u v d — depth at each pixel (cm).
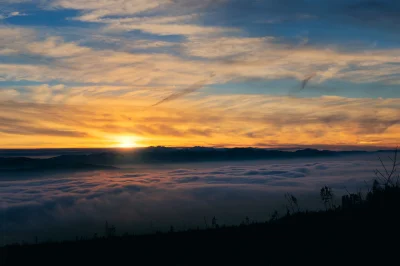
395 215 802
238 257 1030
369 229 802
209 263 1059
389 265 675
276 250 957
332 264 741
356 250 759
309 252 838
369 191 901
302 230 992
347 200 954
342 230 852
